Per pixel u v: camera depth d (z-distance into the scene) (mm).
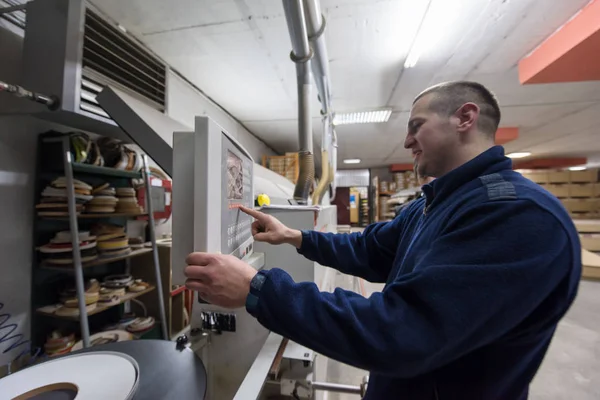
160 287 1869
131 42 1579
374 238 961
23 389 529
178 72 2521
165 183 2426
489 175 543
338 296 448
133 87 1576
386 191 8625
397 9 1707
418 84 2768
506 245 406
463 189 562
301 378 954
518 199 444
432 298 393
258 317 446
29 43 1269
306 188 1736
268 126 4215
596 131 4477
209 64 2369
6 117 1367
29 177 1462
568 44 1815
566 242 421
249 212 816
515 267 388
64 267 1448
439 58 2277
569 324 2555
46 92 1239
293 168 4344
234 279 465
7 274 1377
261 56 2244
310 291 446
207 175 496
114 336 1755
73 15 1247
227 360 1087
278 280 455
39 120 1492
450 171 620
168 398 547
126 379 570
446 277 398
